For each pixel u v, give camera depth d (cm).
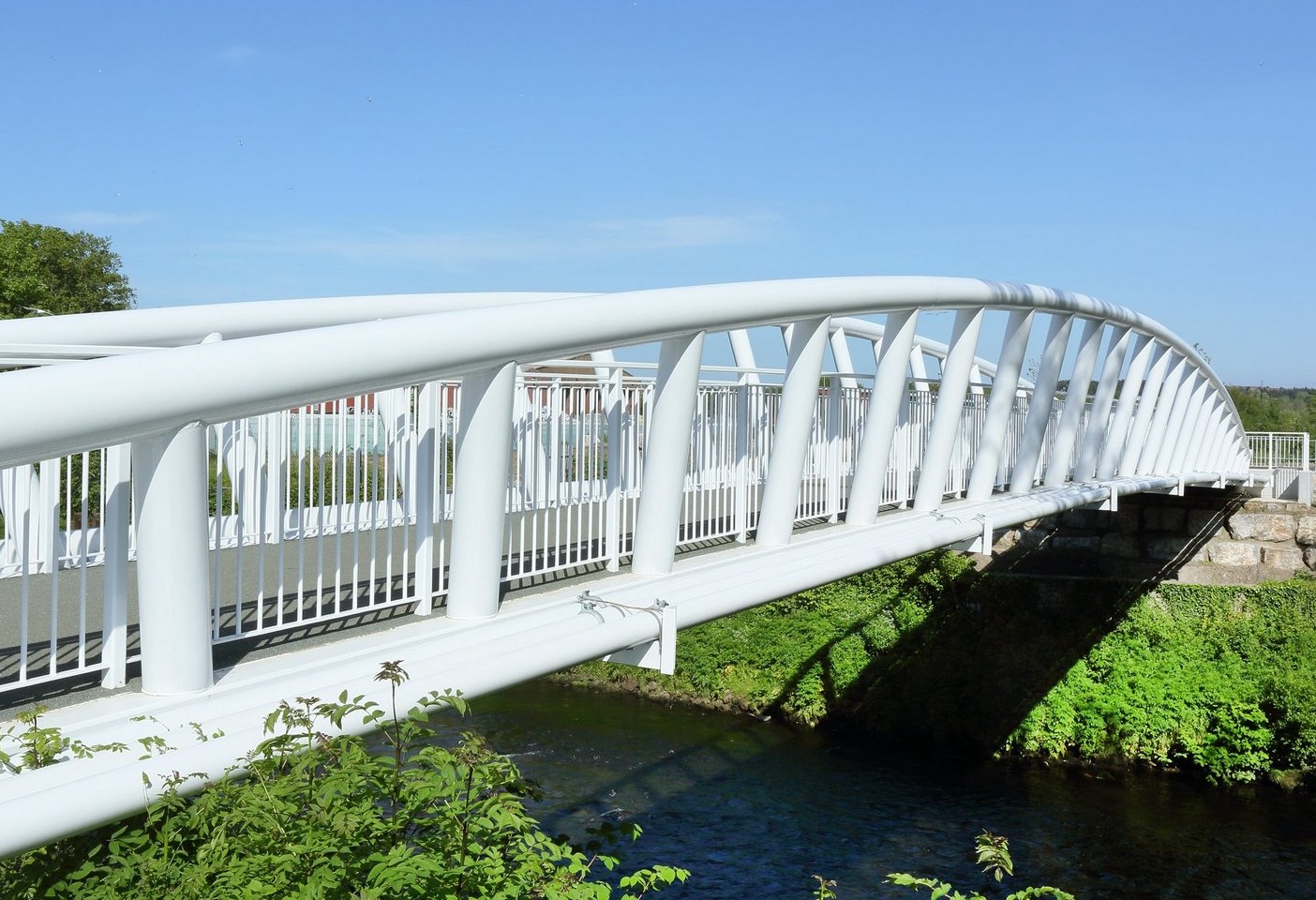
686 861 1619
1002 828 1833
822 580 898
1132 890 1596
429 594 662
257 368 463
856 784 2033
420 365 536
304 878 420
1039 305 1346
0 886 462
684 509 941
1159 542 2694
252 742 465
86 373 412
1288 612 2491
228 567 824
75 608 724
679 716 2434
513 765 501
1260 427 5934
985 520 1243
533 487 811
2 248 4406
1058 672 2364
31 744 433
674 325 708
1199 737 2169
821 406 1170
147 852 459
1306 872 1678
